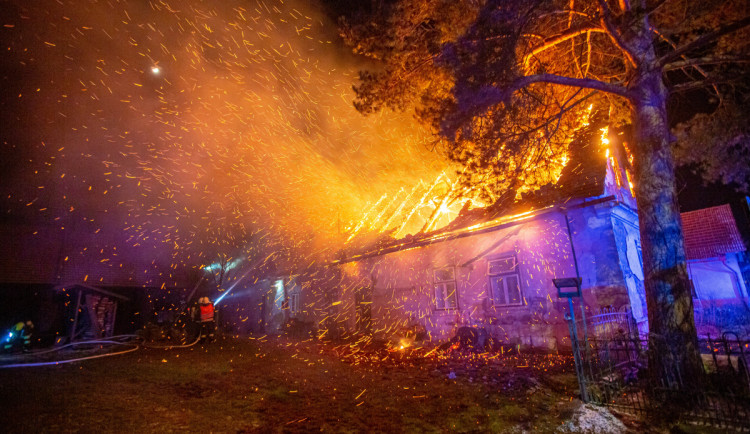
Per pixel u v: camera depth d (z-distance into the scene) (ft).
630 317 27.20
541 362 27.53
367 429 15.30
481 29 20.81
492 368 26.32
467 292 39.24
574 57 31.22
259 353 38.17
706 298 56.80
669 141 21.85
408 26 26.27
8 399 17.78
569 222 31.81
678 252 19.74
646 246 20.79
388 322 47.75
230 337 61.05
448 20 26.13
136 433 14.15
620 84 24.68
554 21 29.25
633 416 15.81
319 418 16.67
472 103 21.15
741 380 15.07
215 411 17.38
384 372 26.91
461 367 27.20
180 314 63.41
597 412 16.43
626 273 29.78
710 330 44.80
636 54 22.52
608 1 28.63
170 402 18.57
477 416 16.62
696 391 15.71
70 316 54.65
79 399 18.29
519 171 26.66
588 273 30.17
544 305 32.50
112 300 57.67
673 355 18.15
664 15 28.71
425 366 28.37
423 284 44.47
